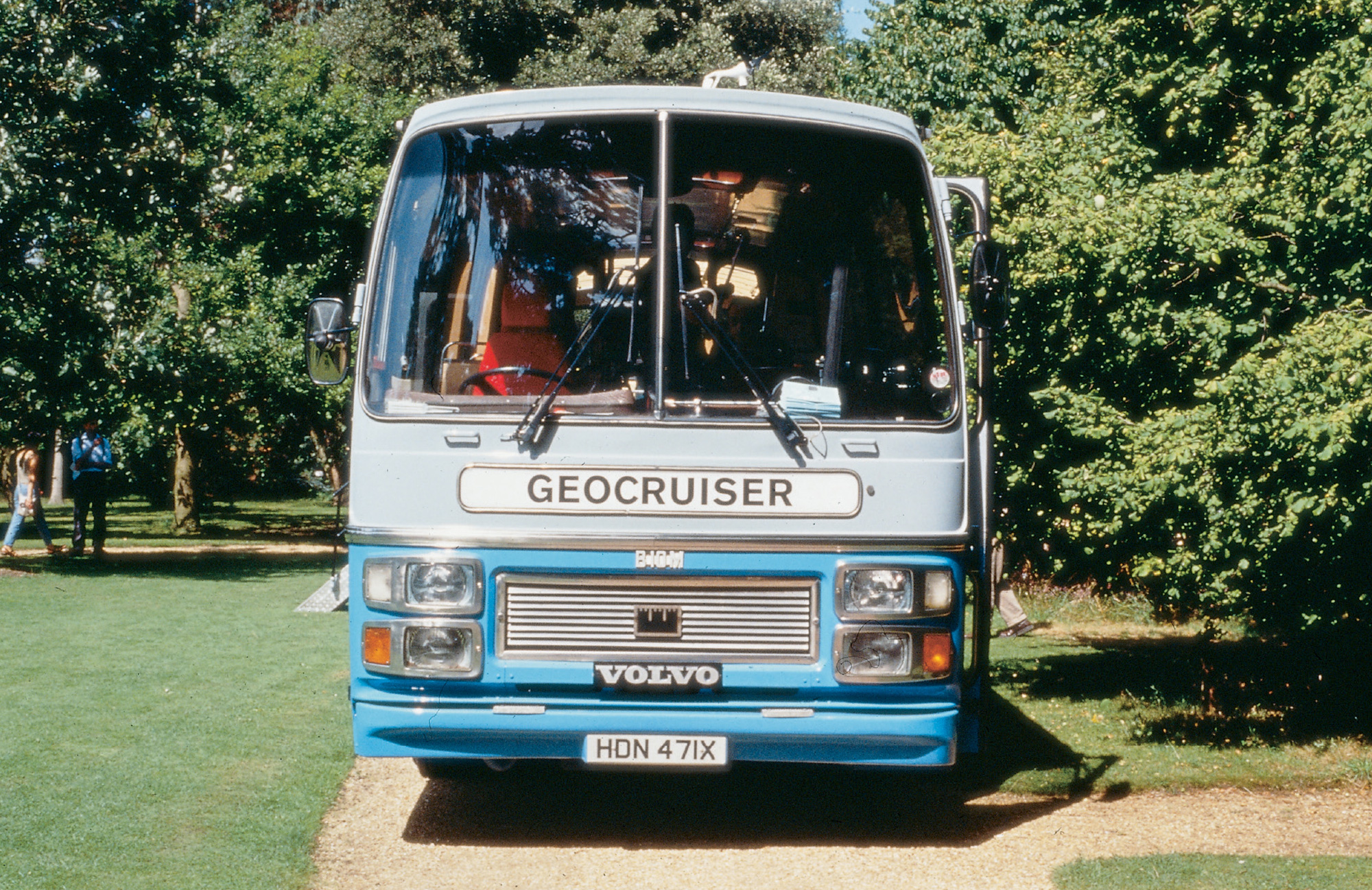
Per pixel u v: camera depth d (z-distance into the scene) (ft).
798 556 18.21
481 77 116.06
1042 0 58.29
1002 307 19.75
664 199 19.15
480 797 22.53
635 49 111.04
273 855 18.22
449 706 18.11
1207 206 25.44
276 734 26.05
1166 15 29.27
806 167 19.48
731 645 18.13
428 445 18.25
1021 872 18.17
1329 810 21.31
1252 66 28.17
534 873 18.12
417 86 112.78
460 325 18.88
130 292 67.36
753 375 18.62
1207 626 26.61
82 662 34.55
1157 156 29.43
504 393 18.61
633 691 18.11
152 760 23.70
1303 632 27.71
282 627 42.16
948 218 19.75
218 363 70.49
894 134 19.80
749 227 19.19
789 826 20.76
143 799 21.03
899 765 18.61
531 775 24.26
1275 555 23.47
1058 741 26.53
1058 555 30.14
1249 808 21.52
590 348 18.70
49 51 60.13
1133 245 24.79
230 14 98.37
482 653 18.02
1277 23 26.73
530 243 19.08
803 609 18.24
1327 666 30.40
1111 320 25.79
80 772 22.66
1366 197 22.94
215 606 48.19
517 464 18.17
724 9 118.11
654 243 19.01
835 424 18.43
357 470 18.39
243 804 20.90
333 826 20.44
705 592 18.13
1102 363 27.50
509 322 18.85
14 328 61.52
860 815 21.50
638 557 18.06
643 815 21.40
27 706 28.32
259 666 34.30
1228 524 22.74
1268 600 24.64
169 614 45.55
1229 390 21.84
